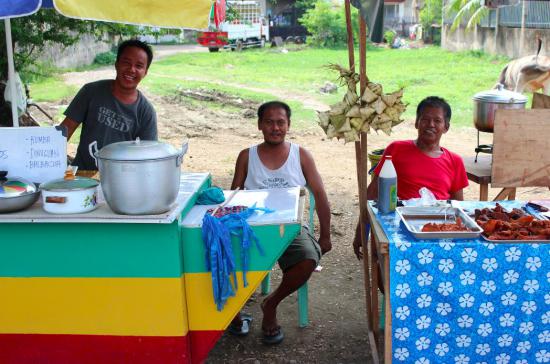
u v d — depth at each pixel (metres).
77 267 2.91
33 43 6.40
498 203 3.46
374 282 3.43
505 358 2.93
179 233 2.88
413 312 2.88
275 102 3.84
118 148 2.73
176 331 2.94
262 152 3.89
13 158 3.14
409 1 31.36
